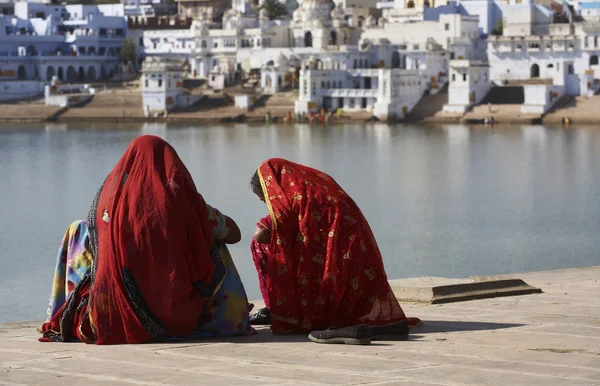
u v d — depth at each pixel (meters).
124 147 103.44
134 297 13.05
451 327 14.21
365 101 138.50
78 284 13.60
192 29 165.50
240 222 54.28
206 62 161.00
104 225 13.25
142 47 170.88
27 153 98.00
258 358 11.94
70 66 164.00
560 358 11.79
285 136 115.75
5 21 167.25
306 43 159.25
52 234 51.72
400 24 150.12
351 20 164.75
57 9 176.62
